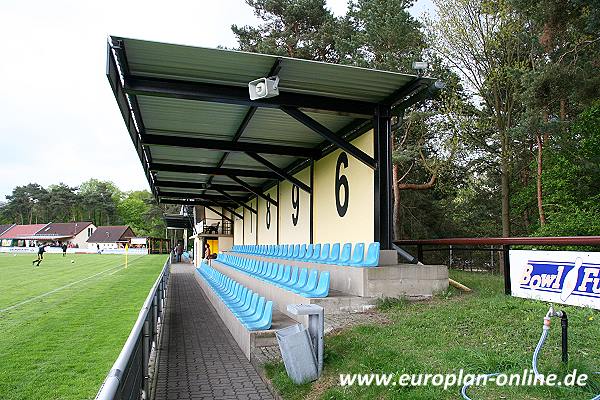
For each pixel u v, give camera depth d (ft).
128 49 23.73
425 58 72.84
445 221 98.43
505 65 64.44
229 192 80.74
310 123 30.78
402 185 79.61
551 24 55.01
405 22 76.13
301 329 17.49
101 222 348.38
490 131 76.95
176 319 35.04
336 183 40.93
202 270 72.95
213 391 16.94
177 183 71.87
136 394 11.02
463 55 70.54
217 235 102.32
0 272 91.15
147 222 293.64
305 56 91.66
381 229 31.91
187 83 27.91
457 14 68.18
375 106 31.81
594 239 19.47
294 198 53.93
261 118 36.14
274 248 55.62
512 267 24.56
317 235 45.34
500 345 15.72
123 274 85.71
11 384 20.20
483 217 100.07
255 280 39.52
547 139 62.49
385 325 20.70
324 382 15.28
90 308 42.45
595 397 10.84
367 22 79.25
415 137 82.02
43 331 31.68
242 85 28.55
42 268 103.55
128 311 40.47
